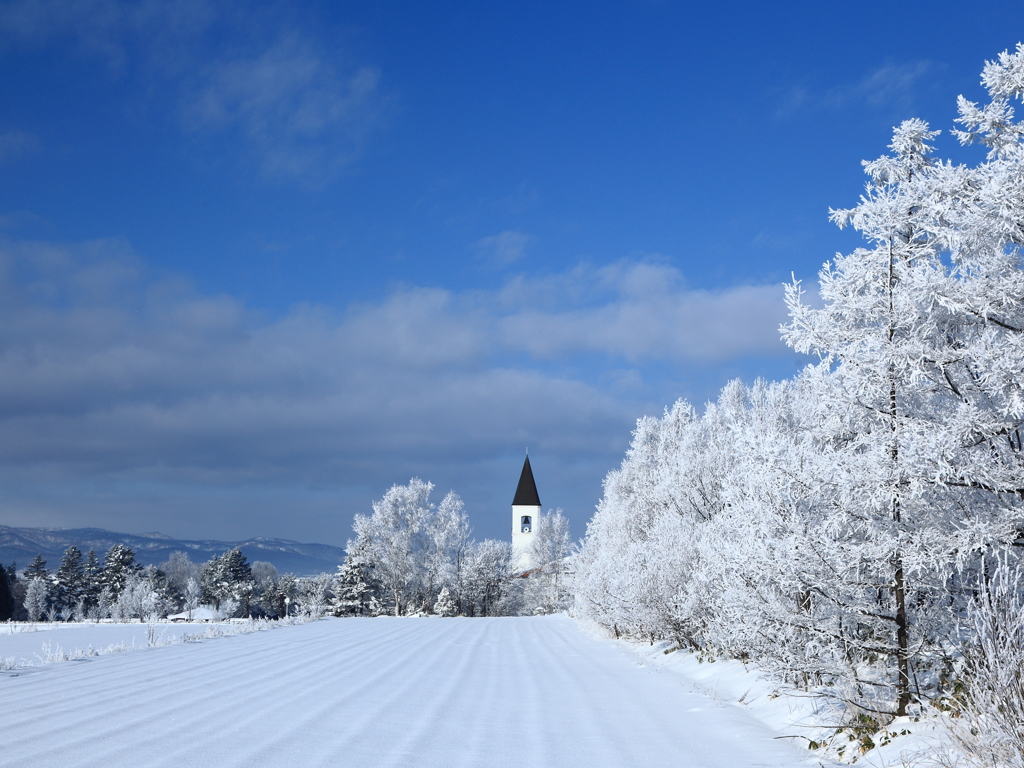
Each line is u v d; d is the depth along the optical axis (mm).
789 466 7738
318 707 9078
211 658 14984
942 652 7387
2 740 6730
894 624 7664
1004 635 5555
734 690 11414
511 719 8867
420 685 11656
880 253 7773
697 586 14008
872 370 7543
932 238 7797
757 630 8180
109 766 5793
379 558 62781
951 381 7648
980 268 7852
